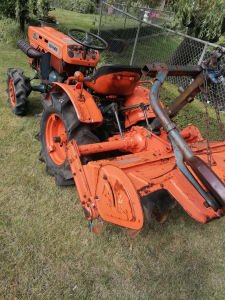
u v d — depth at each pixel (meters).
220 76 2.69
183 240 3.06
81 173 2.64
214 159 2.54
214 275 2.77
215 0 6.31
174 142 2.22
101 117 3.11
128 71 3.19
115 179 2.24
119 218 2.25
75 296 2.36
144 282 2.57
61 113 3.24
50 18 9.16
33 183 3.42
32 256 2.59
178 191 2.15
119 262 2.70
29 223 2.91
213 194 1.91
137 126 3.19
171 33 7.73
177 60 7.66
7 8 8.88
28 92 4.60
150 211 2.36
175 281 2.63
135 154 2.64
